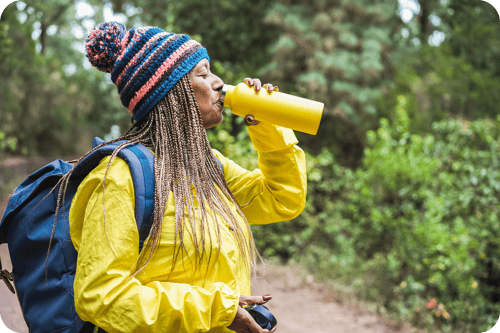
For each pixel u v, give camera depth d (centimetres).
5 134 1224
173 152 130
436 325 454
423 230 496
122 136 133
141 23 935
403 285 488
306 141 913
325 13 908
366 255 586
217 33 947
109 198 117
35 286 128
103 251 114
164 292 113
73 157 1374
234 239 134
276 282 536
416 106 833
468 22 1099
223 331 127
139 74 130
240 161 514
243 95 143
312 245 625
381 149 587
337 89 854
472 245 490
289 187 158
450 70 923
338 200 670
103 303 110
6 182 927
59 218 131
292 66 899
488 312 475
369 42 884
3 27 1156
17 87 1244
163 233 120
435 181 550
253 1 993
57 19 1473
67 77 1514
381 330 440
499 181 521
